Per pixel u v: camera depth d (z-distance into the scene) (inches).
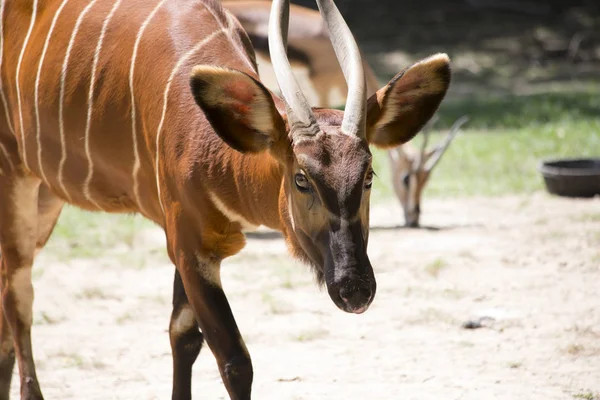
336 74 911.7
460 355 533.6
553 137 1230.9
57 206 492.4
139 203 423.2
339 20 359.9
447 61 362.6
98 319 613.9
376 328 584.4
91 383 503.8
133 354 549.6
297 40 895.1
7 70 458.0
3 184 459.8
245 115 351.6
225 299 388.8
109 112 410.6
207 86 343.9
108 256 764.0
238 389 377.4
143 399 478.6
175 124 386.6
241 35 429.4
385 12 2218.3
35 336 581.6
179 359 424.5
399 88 364.2
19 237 462.6
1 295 468.8
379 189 1031.0
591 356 526.6
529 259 728.3
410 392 479.2
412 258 741.3
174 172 386.0
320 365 522.6
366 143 338.6
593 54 2058.3
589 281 668.1
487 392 476.4
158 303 642.8
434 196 983.6
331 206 327.9
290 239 360.8
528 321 587.5
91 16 426.3
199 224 385.1
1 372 475.8
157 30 406.3
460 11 2234.3
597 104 1503.4
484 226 847.1
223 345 380.8
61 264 741.9
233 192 379.2
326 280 328.5
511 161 1121.4
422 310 609.9
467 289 658.2
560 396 468.8
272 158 362.9
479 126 1352.1
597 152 1137.4
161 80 394.6
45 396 484.4
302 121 337.4
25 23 454.3
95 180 429.1
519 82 1847.9
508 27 2178.9
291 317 609.0
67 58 425.4
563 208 905.5
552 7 2273.6
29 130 442.3
